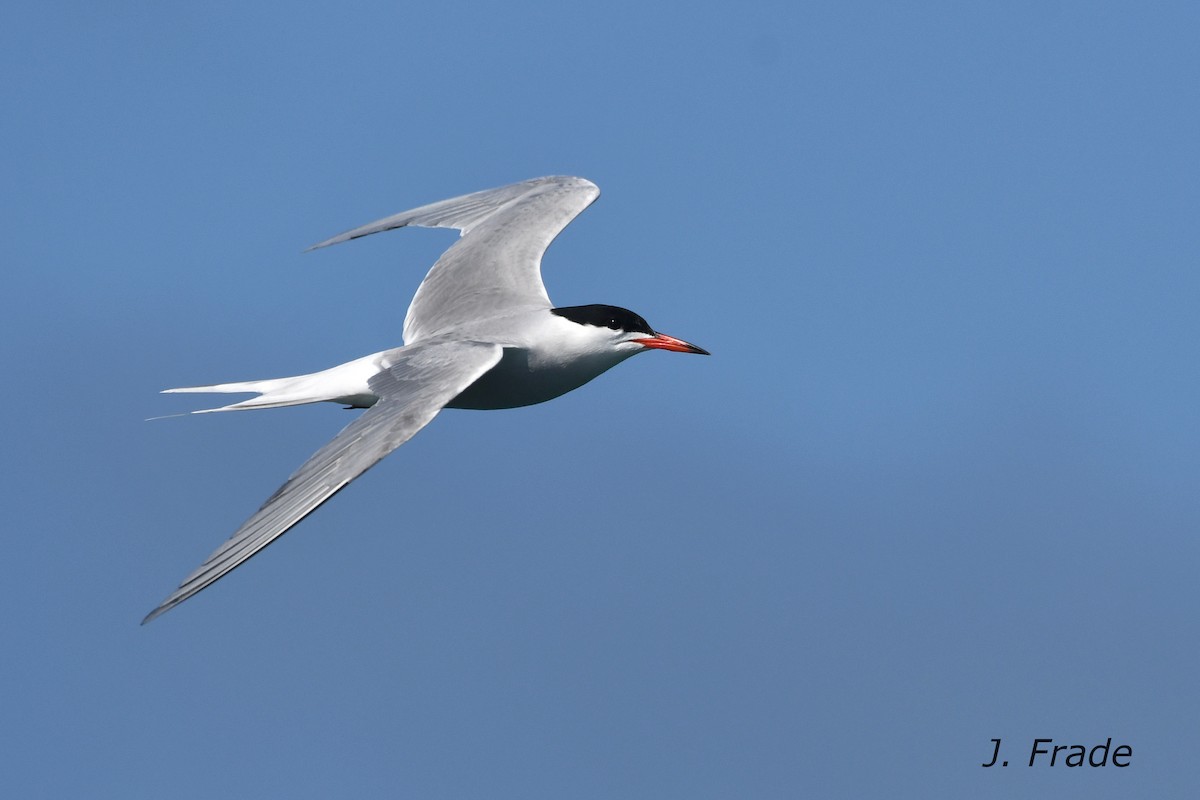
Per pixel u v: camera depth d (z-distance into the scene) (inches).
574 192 617.9
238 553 369.1
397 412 418.0
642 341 531.8
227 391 481.4
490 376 514.9
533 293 559.8
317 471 395.2
